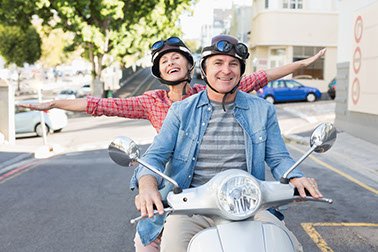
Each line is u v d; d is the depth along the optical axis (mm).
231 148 3268
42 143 18141
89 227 7043
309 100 32594
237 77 3223
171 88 4320
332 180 10109
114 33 33156
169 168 3379
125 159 2912
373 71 14945
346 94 17703
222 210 2730
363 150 13766
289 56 36156
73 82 76750
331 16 35750
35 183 10500
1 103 18422
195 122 3273
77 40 33125
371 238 6359
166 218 3275
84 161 13352
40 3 30656
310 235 6477
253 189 2705
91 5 31891
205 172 3277
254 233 2771
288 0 35875
